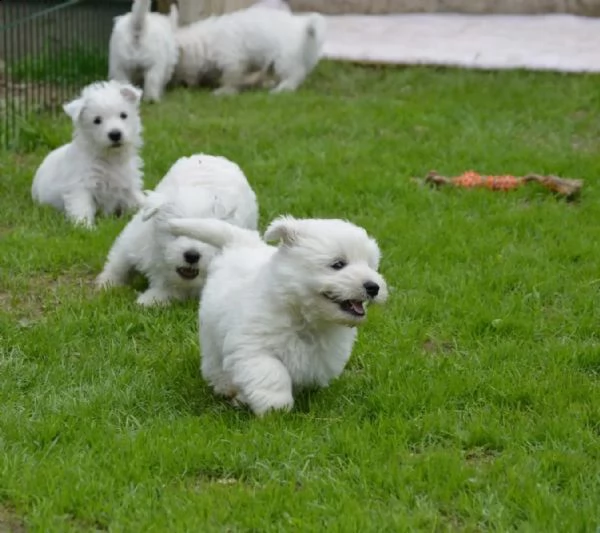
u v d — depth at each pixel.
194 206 10.10
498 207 13.35
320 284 7.57
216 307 8.23
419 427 7.80
